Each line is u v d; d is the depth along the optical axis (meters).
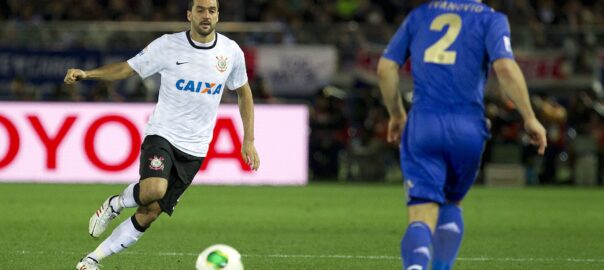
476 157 23.22
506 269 32.16
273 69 79.31
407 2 90.38
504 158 74.81
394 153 77.69
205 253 25.77
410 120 23.30
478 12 23.55
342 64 79.75
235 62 28.62
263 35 79.88
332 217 49.59
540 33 79.94
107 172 69.31
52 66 78.25
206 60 27.88
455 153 22.98
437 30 23.52
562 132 76.12
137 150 69.25
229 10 88.62
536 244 39.25
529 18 87.44
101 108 69.38
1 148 69.62
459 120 22.92
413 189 22.89
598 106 78.00
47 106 69.50
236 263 25.69
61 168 69.50
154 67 27.78
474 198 62.84
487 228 45.41
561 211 54.41
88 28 79.75
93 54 78.12
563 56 79.50
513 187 74.00
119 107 69.31
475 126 23.05
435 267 24.05
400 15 87.19
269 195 62.59
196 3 27.50
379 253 35.75
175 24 80.25
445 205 24.30
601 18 90.44
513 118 75.38
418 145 23.02
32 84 78.25
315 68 79.44
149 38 79.69
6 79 78.38
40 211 50.38
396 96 23.69
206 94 27.98
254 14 88.44
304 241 39.38
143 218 28.02
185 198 59.22
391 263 33.09
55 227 43.22
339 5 89.88
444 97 23.11
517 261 34.06
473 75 23.17
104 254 27.92
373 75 79.62
